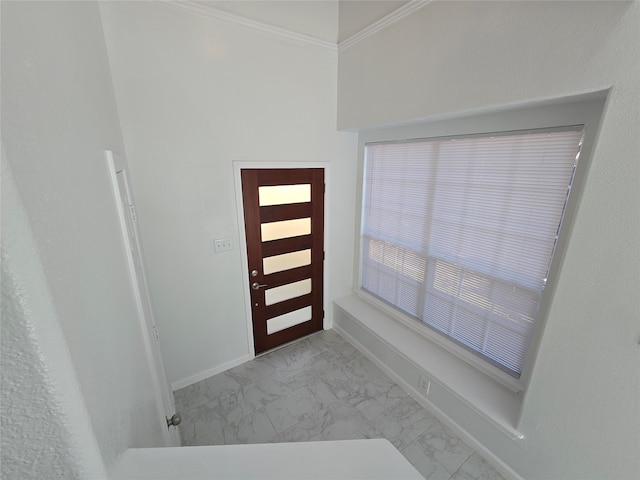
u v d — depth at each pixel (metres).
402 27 1.80
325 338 2.99
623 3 0.94
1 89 0.27
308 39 2.20
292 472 0.48
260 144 2.21
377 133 2.49
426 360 2.10
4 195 0.24
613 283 1.08
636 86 0.94
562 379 1.30
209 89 1.91
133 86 1.68
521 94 1.29
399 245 2.52
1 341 0.26
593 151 1.06
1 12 0.30
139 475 0.45
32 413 0.29
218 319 2.38
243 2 1.90
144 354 1.09
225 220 2.21
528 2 1.20
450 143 1.94
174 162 1.90
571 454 1.33
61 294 0.34
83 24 0.99
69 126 0.56
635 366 1.08
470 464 1.74
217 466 0.47
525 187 1.60
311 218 2.67
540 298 1.62
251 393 2.28
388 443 0.56
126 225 1.11
